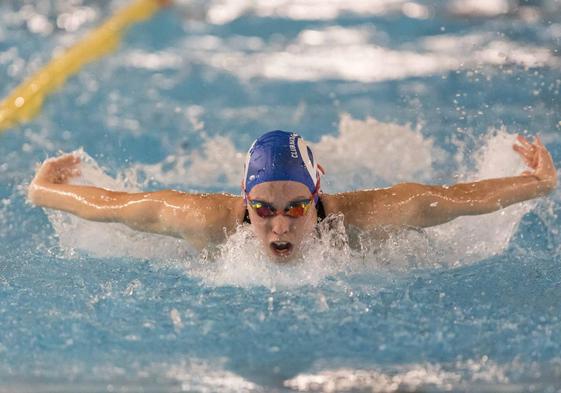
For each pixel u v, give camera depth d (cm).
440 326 1023
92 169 1441
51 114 2208
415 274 1180
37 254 1284
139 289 1145
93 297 1120
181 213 1207
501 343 980
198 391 886
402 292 1120
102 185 1433
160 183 1656
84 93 2422
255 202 1105
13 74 2548
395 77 2533
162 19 3400
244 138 2000
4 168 1755
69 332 1020
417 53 2823
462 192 1213
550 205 1402
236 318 1052
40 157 1841
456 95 2247
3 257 1273
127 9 3344
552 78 2308
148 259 1258
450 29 3134
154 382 906
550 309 1062
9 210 1481
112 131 2048
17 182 1644
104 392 884
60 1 3562
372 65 2714
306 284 1145
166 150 1895
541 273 1180
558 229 1335
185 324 1038
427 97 2261
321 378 909
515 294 1111
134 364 945
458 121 1988
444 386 892
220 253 1216
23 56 2764
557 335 995
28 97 2298
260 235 1128
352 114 2159
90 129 2066
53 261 1255
